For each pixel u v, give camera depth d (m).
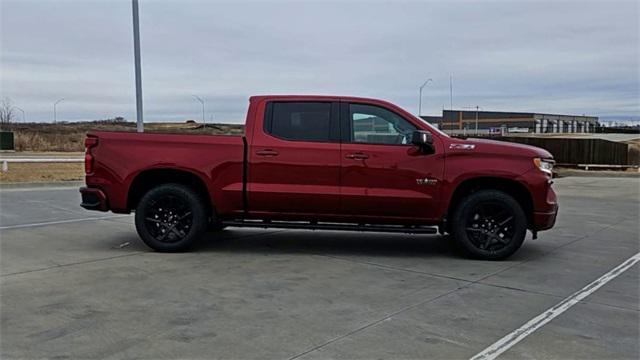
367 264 6.48
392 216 6.73
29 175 19.38
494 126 83.00
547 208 6.62
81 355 3.65
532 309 4.76
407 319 4.45
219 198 6.84
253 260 6.62
